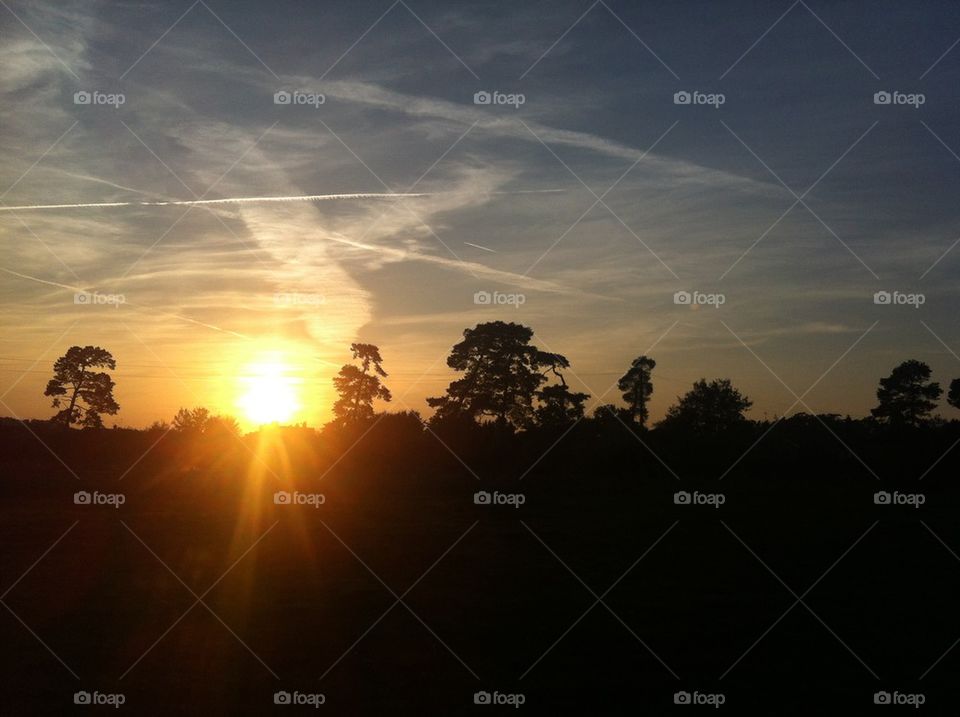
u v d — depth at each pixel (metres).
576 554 15.59
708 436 34.88
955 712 7.88
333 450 35.03
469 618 10.99
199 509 22.61
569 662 9.23
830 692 8.34
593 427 35.91
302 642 9.90
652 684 8.55
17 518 20.27
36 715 7.65
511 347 36.09
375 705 7.95
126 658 9.28
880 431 35.69
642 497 25.42
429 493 27.00
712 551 15.94
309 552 15.74
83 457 35.94
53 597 12.01
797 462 32.28
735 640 10.05
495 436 35.12
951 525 19.39
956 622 10.83
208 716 7.66
